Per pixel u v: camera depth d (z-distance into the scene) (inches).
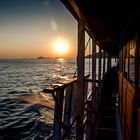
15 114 803.4
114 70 1096.2
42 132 569.0
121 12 122.3
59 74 3149.6
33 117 739.4
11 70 4633.4
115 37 266.4
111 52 762.2
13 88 1688.0
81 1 104.0
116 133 255.3
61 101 109.5
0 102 1059.9
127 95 157.1
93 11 124.0
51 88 96.7
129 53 153.9
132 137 113.8
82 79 170.1
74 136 437.7
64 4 121.0
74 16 157.1
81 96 168.2
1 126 652.7
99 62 382.6
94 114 243.1
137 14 97.3
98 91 334.0
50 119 690.8
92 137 220.2
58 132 107.7
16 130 610.2
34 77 2723.9
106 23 161.6
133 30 125.8
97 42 343.9
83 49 169.5
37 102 1002.7
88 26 179.2
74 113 166.1
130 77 141.3
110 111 364.5
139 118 91.7
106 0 101.5
